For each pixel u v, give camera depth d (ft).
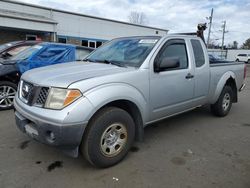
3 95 18.78
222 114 18.53
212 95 16.89
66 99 9.18
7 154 11.76
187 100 14.48
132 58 12.44
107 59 13.39
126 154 11.57
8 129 14.92
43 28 60.75
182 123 17.11
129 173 10.39
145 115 11.91
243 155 12.30
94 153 10.01
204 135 14.94
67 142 9.20
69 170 10.52
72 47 23.40
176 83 13.32
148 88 11.78
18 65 19.34
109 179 9.91
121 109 10.82
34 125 9.93
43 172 10.32
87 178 9.96
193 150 12.76
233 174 10.45
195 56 14.98
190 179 10.02
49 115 9.12
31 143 12.98
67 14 70.54
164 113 13.14
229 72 18.19
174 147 13.07
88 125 9.84
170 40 13.38
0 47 23.50
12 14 55.42
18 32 61.41
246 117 19.08
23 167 10.66
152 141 13.82
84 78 9.84
